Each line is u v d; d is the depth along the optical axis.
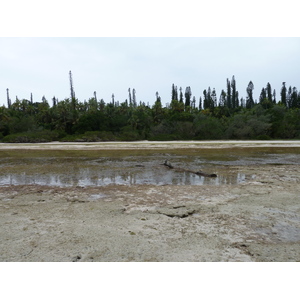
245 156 21.55
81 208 7.14
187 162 17.81
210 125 56.34
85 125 59.97
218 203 7.55
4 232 5.38
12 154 24.61
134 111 69.06
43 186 10.27
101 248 4.60
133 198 8.23
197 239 5.01
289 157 20.61
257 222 5.97
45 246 4.69
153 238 5.06
